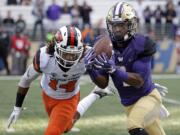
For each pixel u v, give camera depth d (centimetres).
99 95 1548
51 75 1376
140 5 4775
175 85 3528
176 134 1923
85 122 2142
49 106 1439
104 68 1259
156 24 4594
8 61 4231
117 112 2384
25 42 4128
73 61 1310
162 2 5203
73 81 1397
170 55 4475
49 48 1340
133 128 1293
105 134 1908
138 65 1299
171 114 2355
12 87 3297
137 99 1345
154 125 1347
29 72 1386
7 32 4284
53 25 4500
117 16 1270
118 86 1338
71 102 1427
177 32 4509
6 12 5031
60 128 1384
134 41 1310
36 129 1994
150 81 1352
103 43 1284
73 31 1292
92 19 5153
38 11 4488
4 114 2306
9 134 1897
